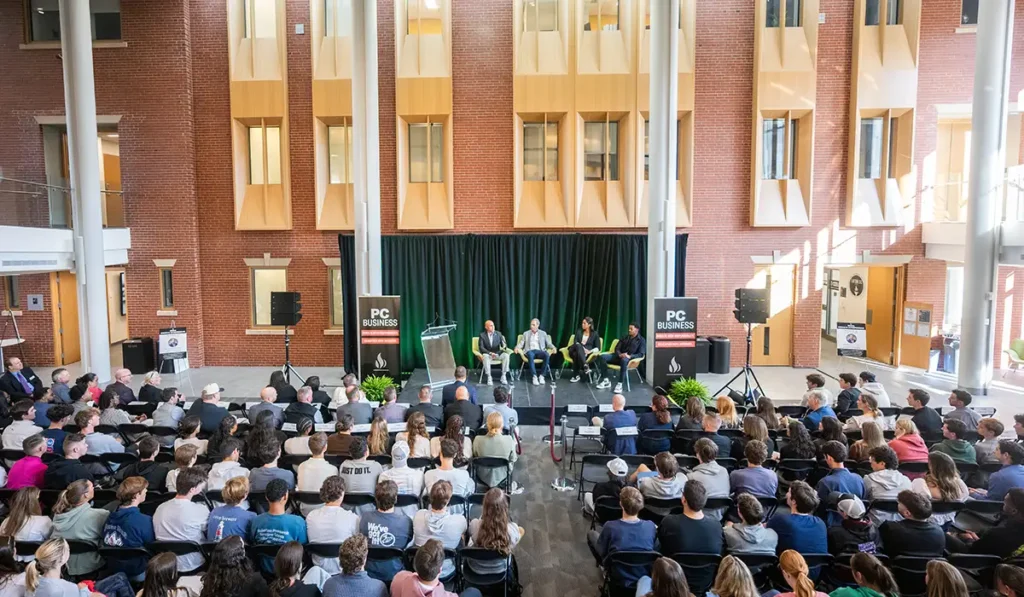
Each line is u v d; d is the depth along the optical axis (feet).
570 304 44.55
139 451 18.58
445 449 17.43
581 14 42.96
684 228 44.65
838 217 44.27
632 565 13.91
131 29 43.45
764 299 34.24
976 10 42.45
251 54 43.93
